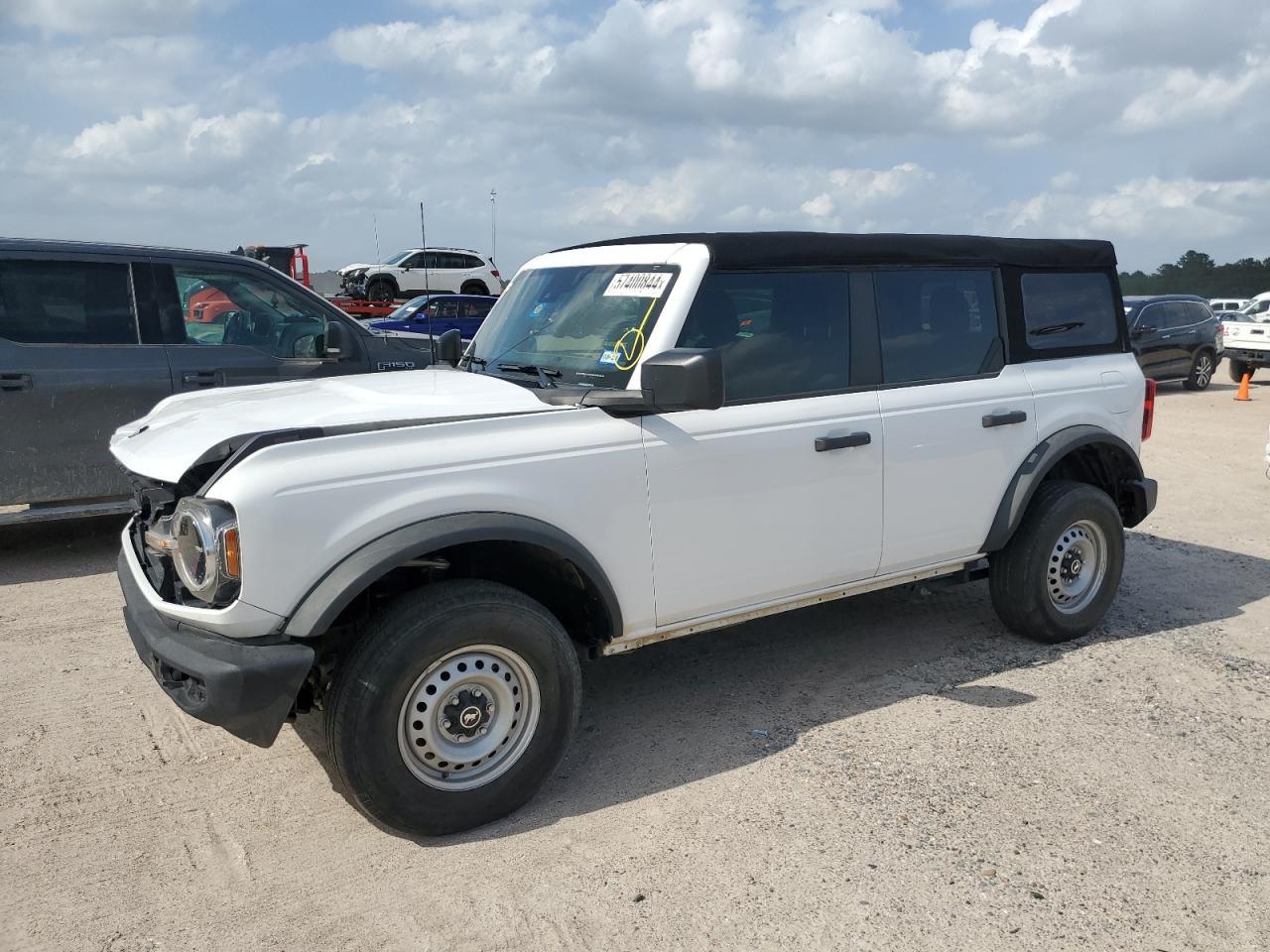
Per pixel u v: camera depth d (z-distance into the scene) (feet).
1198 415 50.29
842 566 14.40
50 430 21.40
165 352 22.56
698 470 12.75
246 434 10.86
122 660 16.56
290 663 10.08
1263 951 9.27
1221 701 14.82
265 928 9.64
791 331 13.87
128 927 9.67
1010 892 10.12
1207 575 21.36
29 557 22.80
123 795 12.21
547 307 14.26
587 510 11.90
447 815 11.10
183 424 12.15
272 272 24.23
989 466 15.76
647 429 12.38
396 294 90.94
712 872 10.50
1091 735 13.65
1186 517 26.91
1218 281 229.66
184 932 9.60
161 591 11.34
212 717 10.21
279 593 10.17
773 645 17.33
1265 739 13.57
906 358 15.03
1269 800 11.93
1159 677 15.71
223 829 11.46
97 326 21.99
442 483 10.94
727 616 13.60
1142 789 12.17
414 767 10.96
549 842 11.14
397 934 9.55
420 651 10.63
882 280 14.88
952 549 15.67
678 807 11.84
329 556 10.36
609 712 14.64
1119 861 10.67
